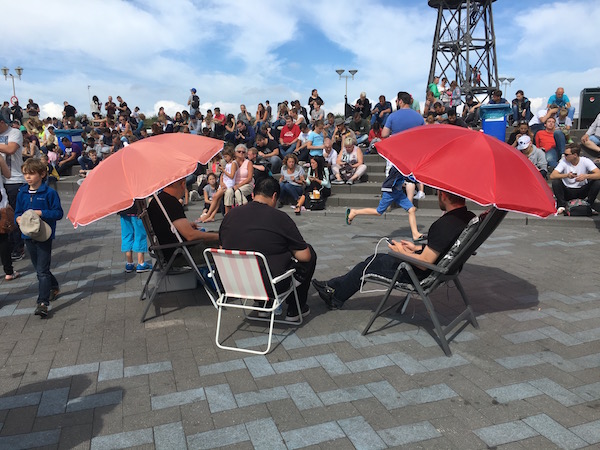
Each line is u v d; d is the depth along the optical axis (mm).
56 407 3102
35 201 4730
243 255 3664
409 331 4230
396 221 9453
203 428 2861
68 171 15922
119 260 6715
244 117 17969
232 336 4168
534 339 4035
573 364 3596
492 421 2895
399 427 2844
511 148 3645
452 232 3713
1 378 3480
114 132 17375
